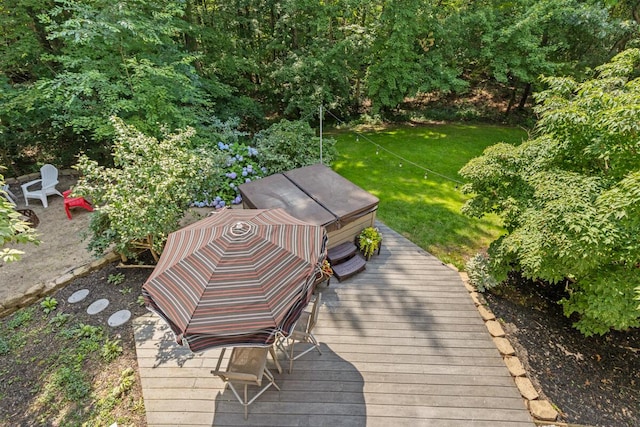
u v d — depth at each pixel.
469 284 5.52
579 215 3.71
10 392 3.90
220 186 7.41
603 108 4.13
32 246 6.64
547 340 4.76
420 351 4.38
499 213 5.26
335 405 3.74
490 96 15.21
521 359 4.45
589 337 4.87
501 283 5.71
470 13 11.88
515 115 13.77
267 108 13.88
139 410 3.70
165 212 5.02
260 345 2.84
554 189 4.15
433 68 12.02
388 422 3.60
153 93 7.22
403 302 5.12
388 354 4.32
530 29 11.35
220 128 9.30
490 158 5.32
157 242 5.09
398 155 10.57
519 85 13.43
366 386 3.94
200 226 3.77
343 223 5.57
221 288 2.99
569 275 4.32
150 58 7.75
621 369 4.45
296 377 4.02
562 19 11.03
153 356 4.25
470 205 5.51
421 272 5.75
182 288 3.04
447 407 3.75
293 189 6.25
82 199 7.46
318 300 4.02
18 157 9.21
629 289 3.88
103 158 9.51
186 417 3.61
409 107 14.84
